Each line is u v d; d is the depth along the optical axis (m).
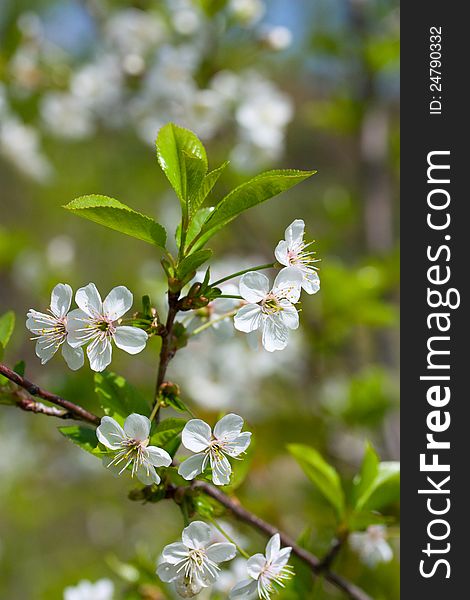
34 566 1.34
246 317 0.51
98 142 1.18
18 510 1.23
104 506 1.23
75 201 0.50
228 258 1.01
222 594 0.59
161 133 0.51
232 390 0.92
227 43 0.92
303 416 0.92
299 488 0.85
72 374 0.85
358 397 0.88
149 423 0.49
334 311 0.90
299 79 1.31
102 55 0.97
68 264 1.11
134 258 1.43
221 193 0.92
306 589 0.59
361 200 1.10
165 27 0.92
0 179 1.36
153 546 1.08
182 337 0.52
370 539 0.62
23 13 1.02
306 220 1.26
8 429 1.22
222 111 0.90
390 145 1.14
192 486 0.52
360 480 0.59
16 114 0.97
